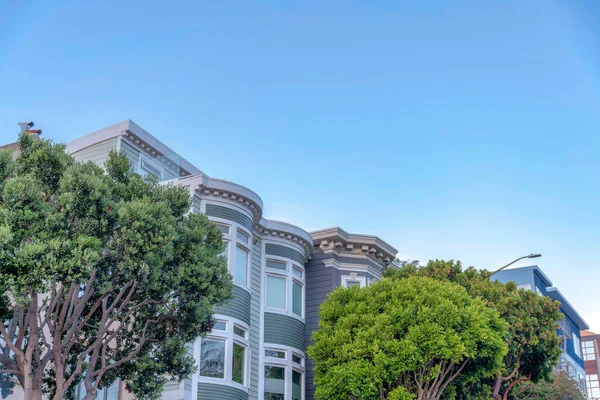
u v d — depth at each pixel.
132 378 22.22
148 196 21.33
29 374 18.72
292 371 32.12
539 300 34.03
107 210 19.50
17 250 17.52
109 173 21.95
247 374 29.44
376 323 26.02
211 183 29.98
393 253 37.34
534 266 58.22
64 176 19.17
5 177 18.91
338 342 26.38
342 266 35.47
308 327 34.41
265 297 32.34
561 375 43.09
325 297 34.56
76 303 20.81
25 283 17.45
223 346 28.38
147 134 32.50
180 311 22.00
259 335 31.39
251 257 31.27
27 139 20.25
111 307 20.20
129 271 19.36
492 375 30.03
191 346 27.19
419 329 25.47
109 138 31.73
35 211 18.27
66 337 19.78
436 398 25.94
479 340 25.73
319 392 26.17
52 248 17.88
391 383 26.12
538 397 39.25
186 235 21.75
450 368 25.92
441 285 28.05
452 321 25.50
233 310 29.09
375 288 28.02
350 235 35.66
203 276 21.42
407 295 26.98
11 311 20.56
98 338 20.03
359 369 25.02
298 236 33.81
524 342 32.84
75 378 21.78
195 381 26.91
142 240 19.30
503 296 33.75
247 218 31.16
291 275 33.41
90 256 18.12
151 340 22.02
